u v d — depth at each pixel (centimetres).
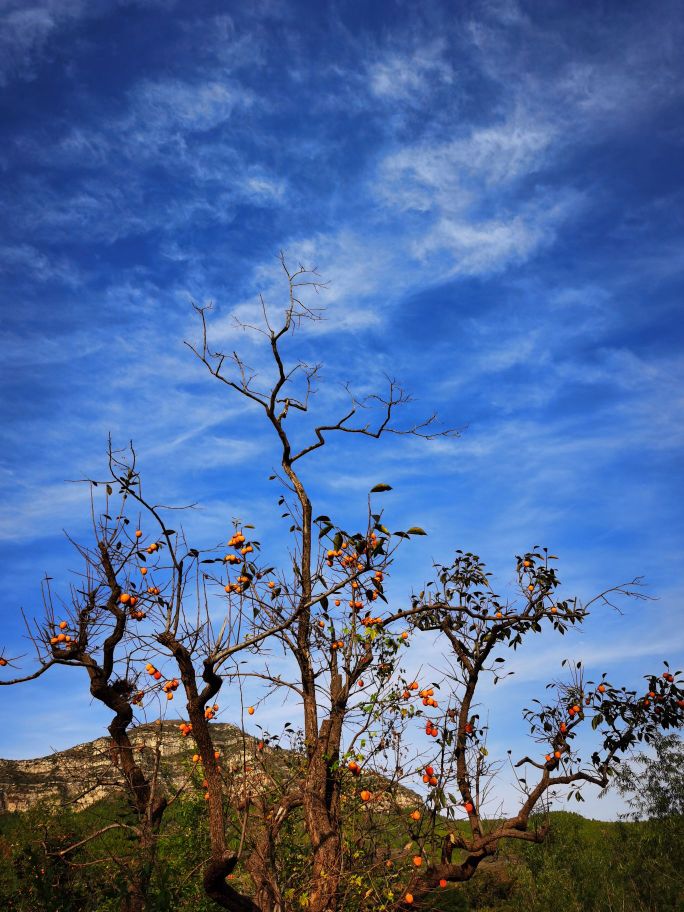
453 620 830
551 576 859
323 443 860
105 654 730
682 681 846
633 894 955
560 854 1068
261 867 655
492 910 977
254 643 674
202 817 813
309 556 783
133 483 744
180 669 593
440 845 710
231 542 736
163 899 593
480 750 748
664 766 1027
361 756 666
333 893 630
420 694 716
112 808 924
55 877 677
